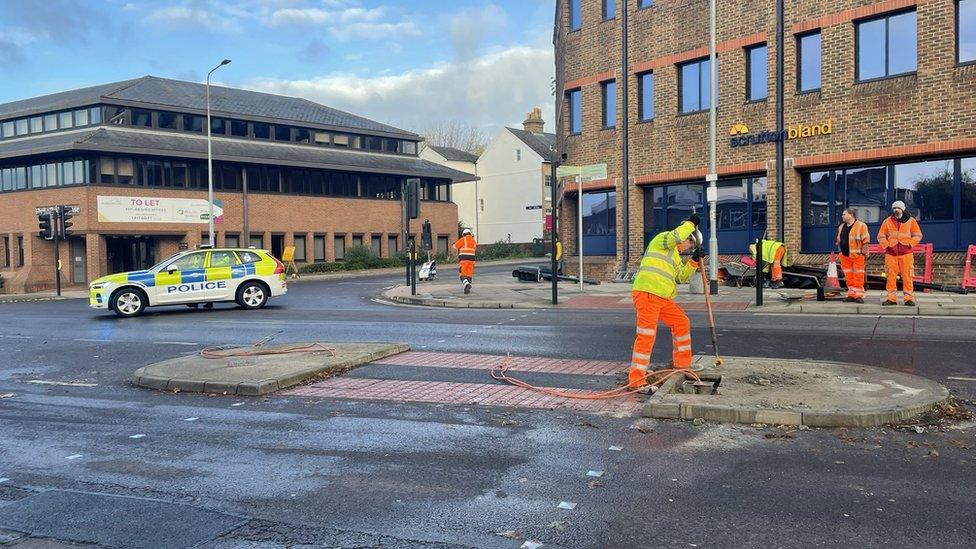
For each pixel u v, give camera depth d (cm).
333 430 686
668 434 643
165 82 4375
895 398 702
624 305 1762
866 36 1950
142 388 909
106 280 1858
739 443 611
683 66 2364
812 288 1986
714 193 1870
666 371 834
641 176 2480
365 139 4931
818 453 579
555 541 427
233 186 4066
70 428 719
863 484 509
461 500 496
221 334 1430
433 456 598
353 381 905
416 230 4984
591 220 2720
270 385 859
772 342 1120
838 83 1980
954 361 926
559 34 3156
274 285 2044
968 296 1627
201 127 4134
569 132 2778
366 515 473
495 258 5428
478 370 955
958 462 551
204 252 1977
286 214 4275
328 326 1516
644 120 2491
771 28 2112
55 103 3897
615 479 531
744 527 440
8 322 1844
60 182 3628
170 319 1775
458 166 6450
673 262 823
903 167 1922
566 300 1894
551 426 680
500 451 607
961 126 1775
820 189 2078
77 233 3541
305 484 536
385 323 1541
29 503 508
